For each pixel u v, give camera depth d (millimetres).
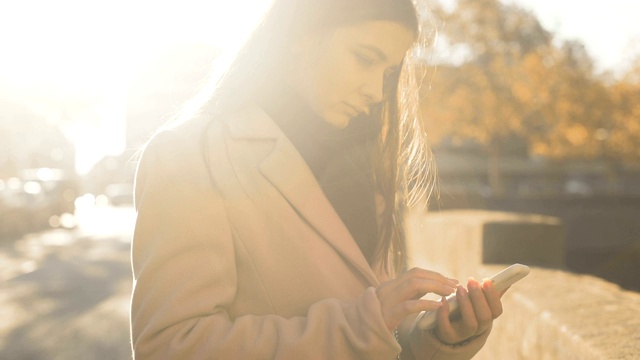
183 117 1591
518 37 36125
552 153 38969
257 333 1394
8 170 48531
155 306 1403
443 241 8125
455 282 1485
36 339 8438
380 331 1355
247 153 1506
